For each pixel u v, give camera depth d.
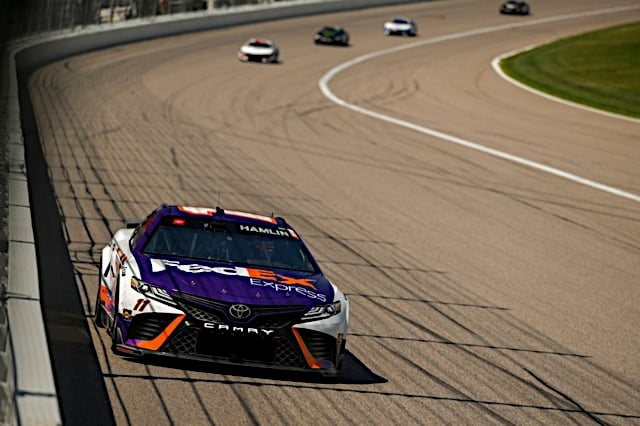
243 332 29.28
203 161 87.19
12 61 119.69
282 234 35.59
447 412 29.98
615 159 108.31
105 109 113.00
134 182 71.38
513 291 51.28
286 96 148.00
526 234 68.69
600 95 165.62
